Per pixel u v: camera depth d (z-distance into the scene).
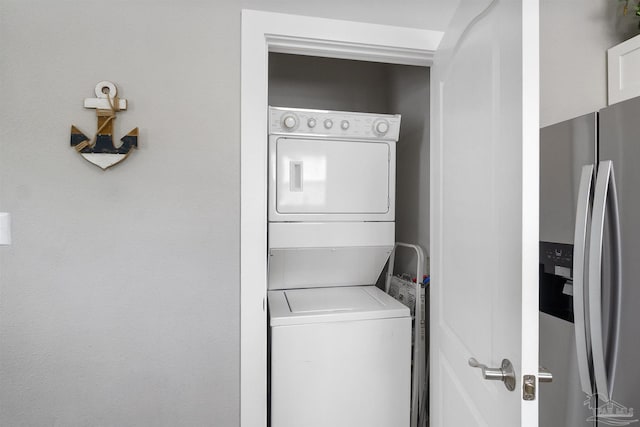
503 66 0.96
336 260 2.12
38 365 1.35
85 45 1.35
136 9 1.39
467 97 1.23
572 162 1.30
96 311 1.38
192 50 1.43
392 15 1.58
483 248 1.11
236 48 1.46
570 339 1.31
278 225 1.93
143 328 1.42
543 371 0.90
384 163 2.06
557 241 1.37
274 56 2.72
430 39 1.61
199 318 1.45
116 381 1.40
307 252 2.02
